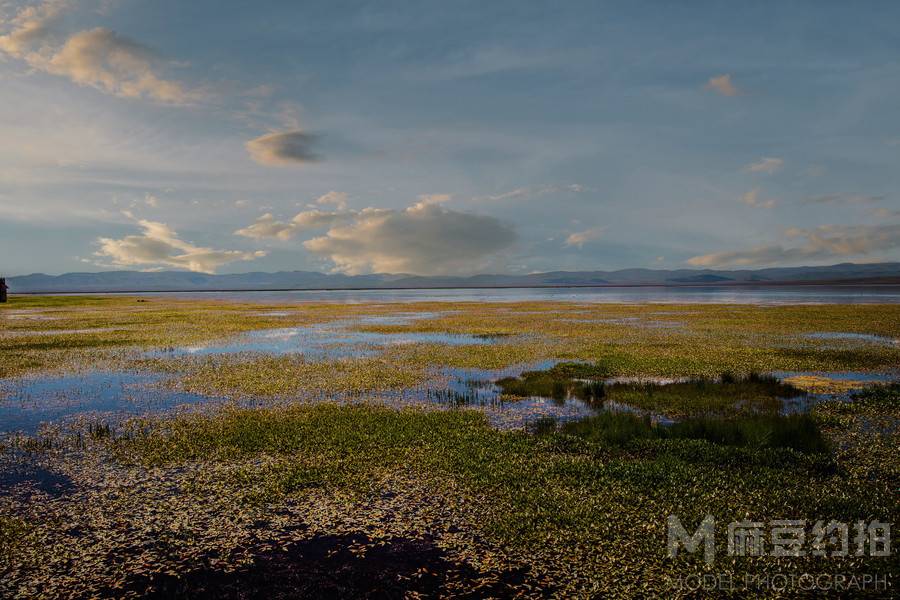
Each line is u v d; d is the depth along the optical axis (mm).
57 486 10992
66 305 89125
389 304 93688
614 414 15555
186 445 13406
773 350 29219
